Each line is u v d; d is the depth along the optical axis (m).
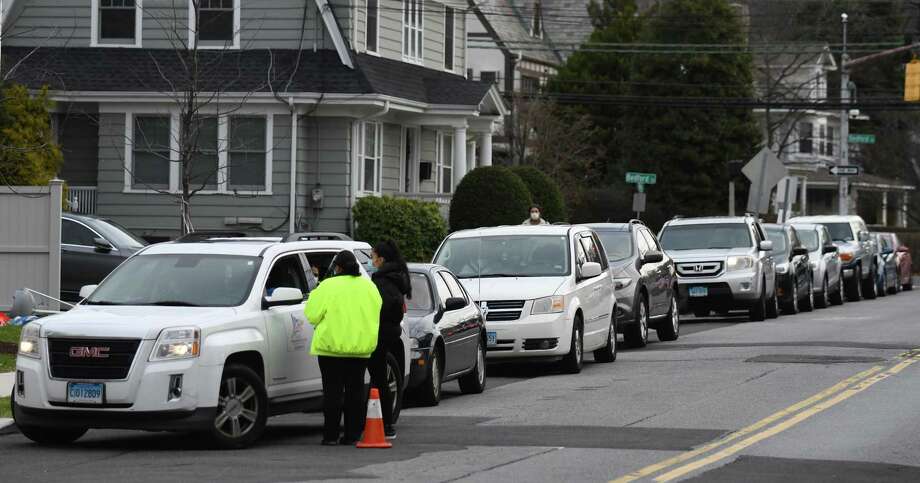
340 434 38.38
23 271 59.59
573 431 37.19
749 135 168.38
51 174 75.62
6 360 51.03
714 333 73.50
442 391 50.00
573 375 53.47
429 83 102.19
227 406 34.41
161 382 33.22
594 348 56.34
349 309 34.88
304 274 38.59
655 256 66.38
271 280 37.44
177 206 90.50
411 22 103.19
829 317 85.94
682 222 84.25
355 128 92.50
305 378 37.38
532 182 111.44
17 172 72.69
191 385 33.38
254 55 92.06
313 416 44.91
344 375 35.28
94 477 29.66
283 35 92.56
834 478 29.47
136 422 33.25
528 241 56.22
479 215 98.44
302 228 91.31
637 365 57.00
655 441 35.00
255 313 35.72
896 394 44.81
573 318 53.09
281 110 90.00
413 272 46.12
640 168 170.00
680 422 38.75
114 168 90.81
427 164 107.12
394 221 92.06
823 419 39.06
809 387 46.91
